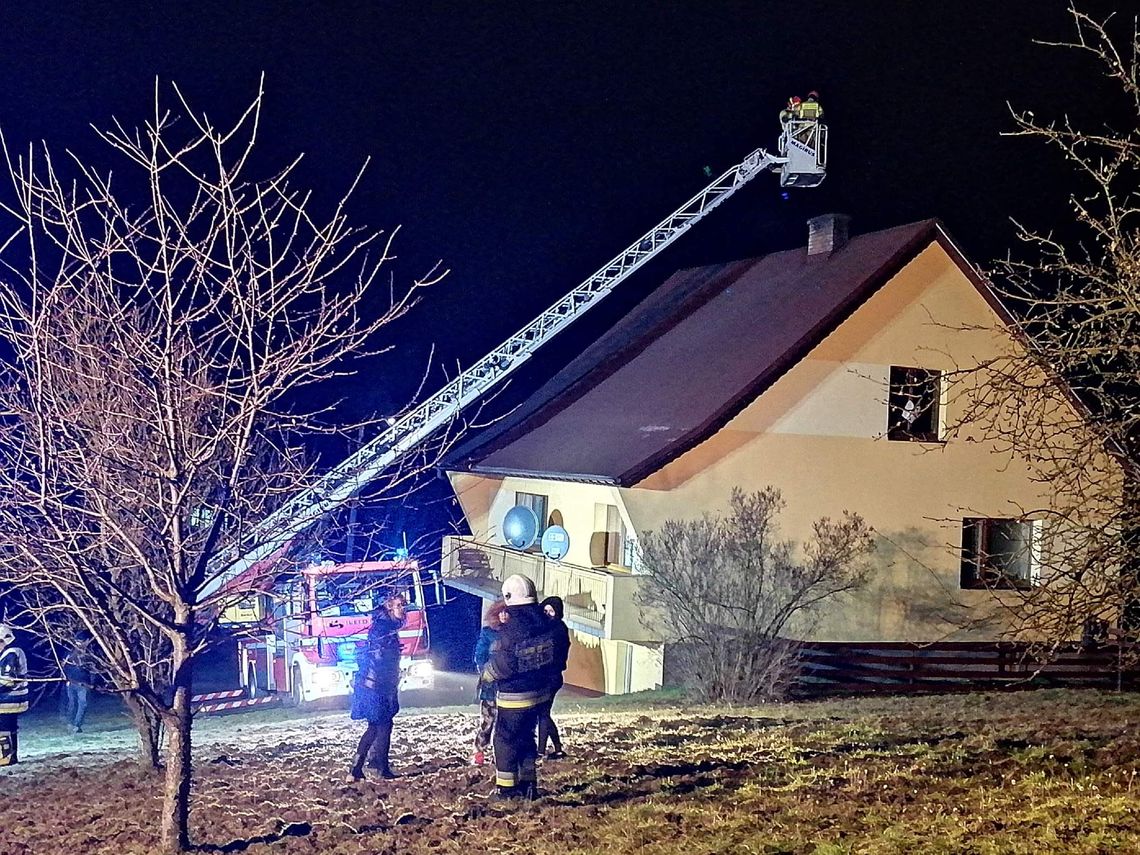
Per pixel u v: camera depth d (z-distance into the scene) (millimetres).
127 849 8445
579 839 7918
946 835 7359
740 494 19406
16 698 13500
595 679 21750
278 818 9164
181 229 7734
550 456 22500
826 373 19969
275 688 20656
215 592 8133
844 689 17234
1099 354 7727
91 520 8016
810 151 25250
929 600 20281
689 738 12172
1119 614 7977
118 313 7867
